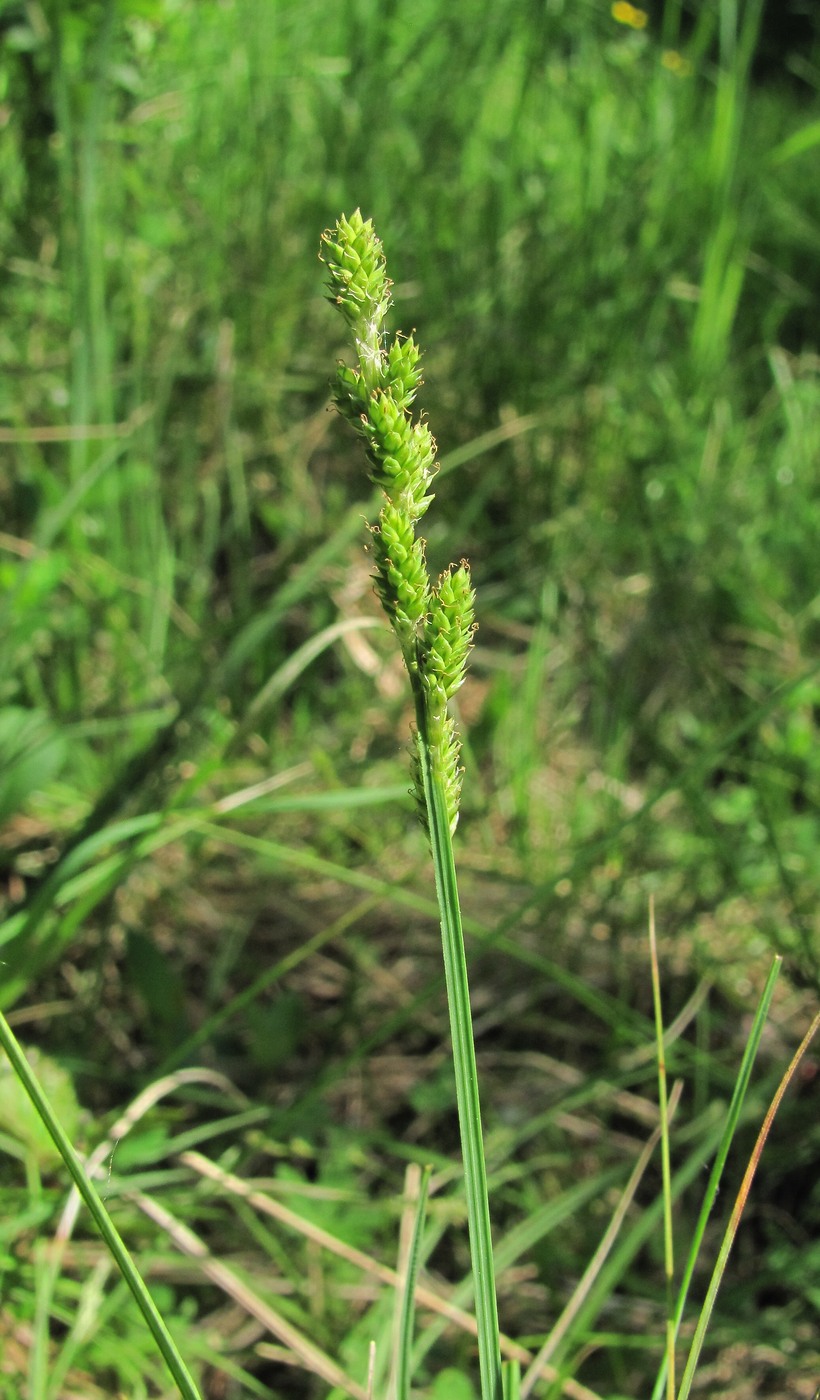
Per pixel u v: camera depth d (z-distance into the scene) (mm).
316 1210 299
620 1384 285
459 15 571
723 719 438
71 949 368
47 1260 250
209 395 500
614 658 494
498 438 459
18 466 460
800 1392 291
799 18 976
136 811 336
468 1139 142
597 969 395
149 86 493
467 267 569
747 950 397
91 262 408
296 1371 291
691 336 578
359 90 555
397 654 459
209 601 484
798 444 553
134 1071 347
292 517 490
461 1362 286
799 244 710
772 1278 300
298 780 424
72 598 434
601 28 655
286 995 340
